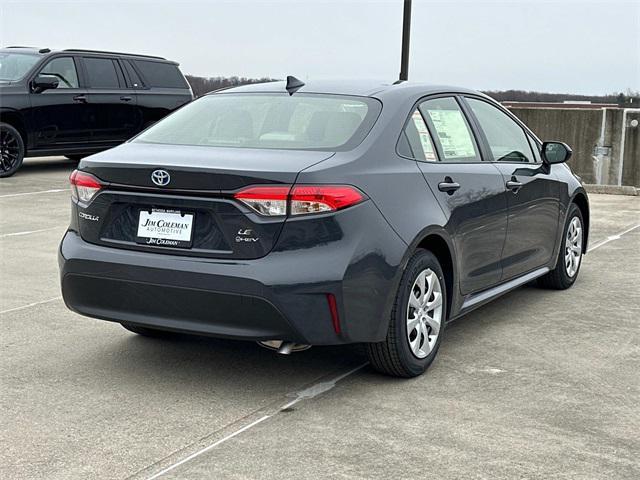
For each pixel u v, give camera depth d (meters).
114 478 3.30
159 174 4.05
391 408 4.05
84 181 4.33
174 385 4.37
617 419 3.94
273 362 4.75
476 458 3.49
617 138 14.12
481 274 5.14
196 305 4.00
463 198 4.83
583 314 5.89
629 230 9.85
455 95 5.29
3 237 8.62
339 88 4.86
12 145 13.72
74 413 3.98
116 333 5.30
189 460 3.46
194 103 5.09
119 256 4.14
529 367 4.71
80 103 14.43
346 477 3.31
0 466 3.40
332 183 3.97
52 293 6.33
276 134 4.45
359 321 4.05
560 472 3.37
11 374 4.52
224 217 3.95
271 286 3.85
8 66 14.03
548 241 6.12
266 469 3.38
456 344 5.14
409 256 4.27
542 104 17.42
